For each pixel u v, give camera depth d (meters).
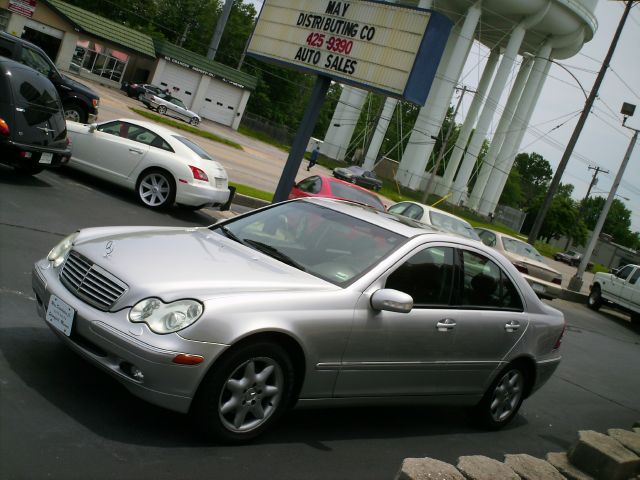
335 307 4.43
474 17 58.41
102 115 27.38
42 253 7.36
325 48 14.26
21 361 4.47
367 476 4.33
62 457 3.44
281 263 4.79
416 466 3.50
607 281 23.08
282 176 14.12
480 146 62.69
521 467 4.20
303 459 4.27
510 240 20.05
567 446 6.47
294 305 4.23
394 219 5.57
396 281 4.86
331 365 4.45
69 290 4.21
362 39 13.77
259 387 4.14
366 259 4.87
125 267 4.14
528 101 64.00
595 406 8.58
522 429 6.58
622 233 157.62
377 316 4.64
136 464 3.58
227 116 57.75
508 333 5.76
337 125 71.19
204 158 13.02
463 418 6.32
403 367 4.93
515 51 59.38
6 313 5.33
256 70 90.38
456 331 5.25
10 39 15.91
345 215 5.41
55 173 12.77
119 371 3.87
